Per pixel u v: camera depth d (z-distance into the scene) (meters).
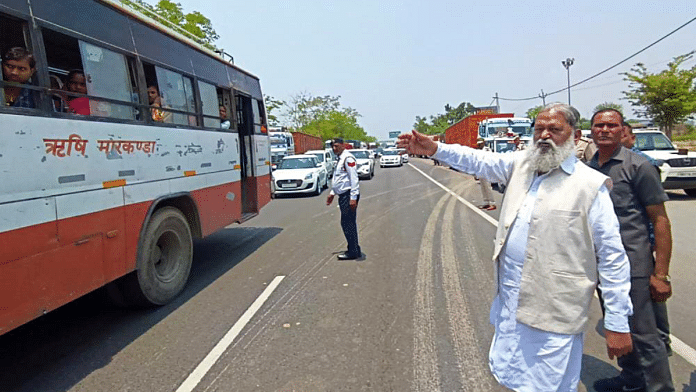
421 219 10.66
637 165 2.99
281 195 17.88
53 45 4.18
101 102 4.39
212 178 6.84
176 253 5.70
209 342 4.24
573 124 2.28
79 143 4.00
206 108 6.82
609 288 2.23
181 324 4.71
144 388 3.46
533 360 2.30
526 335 2.32
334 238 8.80
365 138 91.50
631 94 26.45
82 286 3.99
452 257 7.08
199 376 3.62
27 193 3.42
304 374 3.60
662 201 2.92
